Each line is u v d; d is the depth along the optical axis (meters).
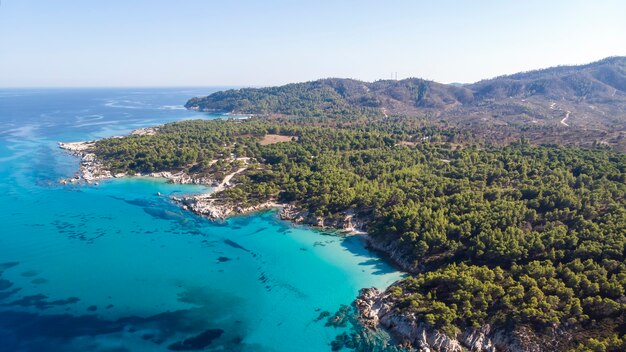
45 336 85.19
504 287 91.81
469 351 80.88
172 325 90.25
